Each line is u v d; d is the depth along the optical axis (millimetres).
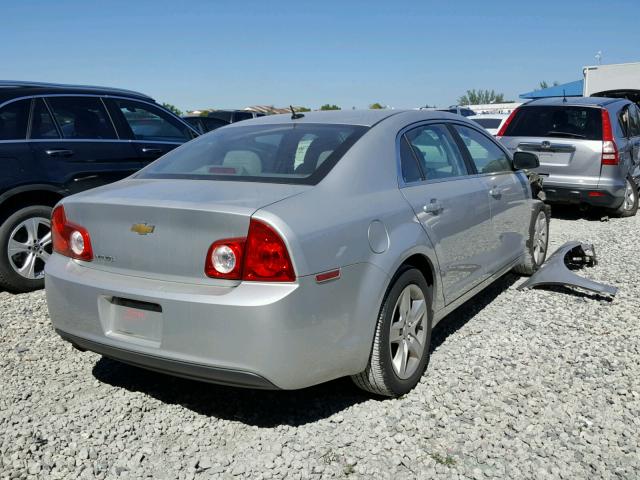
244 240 2941
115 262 3299
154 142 6816
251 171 3592
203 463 3031
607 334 4633
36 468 2971
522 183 5684
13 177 5574
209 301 2926
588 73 27641
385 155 3801
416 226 3727
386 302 3436
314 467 2988
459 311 5199
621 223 9547
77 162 6039
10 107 5734
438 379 3893
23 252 5707
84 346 3455
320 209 3160
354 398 3664
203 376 3051
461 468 2979
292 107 4387
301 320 2955
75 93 6258
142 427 3377
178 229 3076
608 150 9039
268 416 3479
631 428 3330
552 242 8000
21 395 3711
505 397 3648
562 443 3182
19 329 4793
